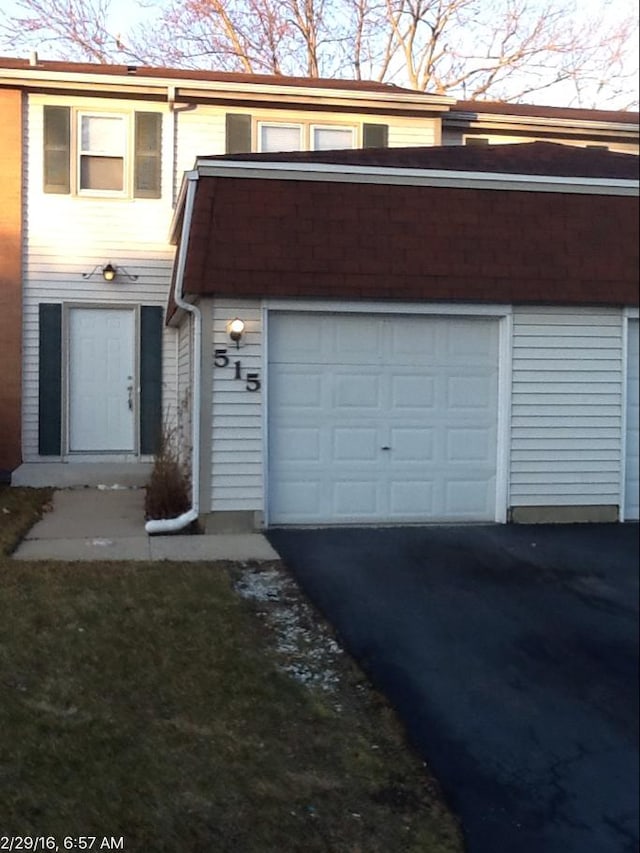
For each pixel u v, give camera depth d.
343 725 5.28
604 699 5.87
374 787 4.71
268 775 4.64
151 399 14.48
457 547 9.03
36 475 13.04
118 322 14.50
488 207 9.99
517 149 12.32
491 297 9.72
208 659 5.87
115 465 13.59
